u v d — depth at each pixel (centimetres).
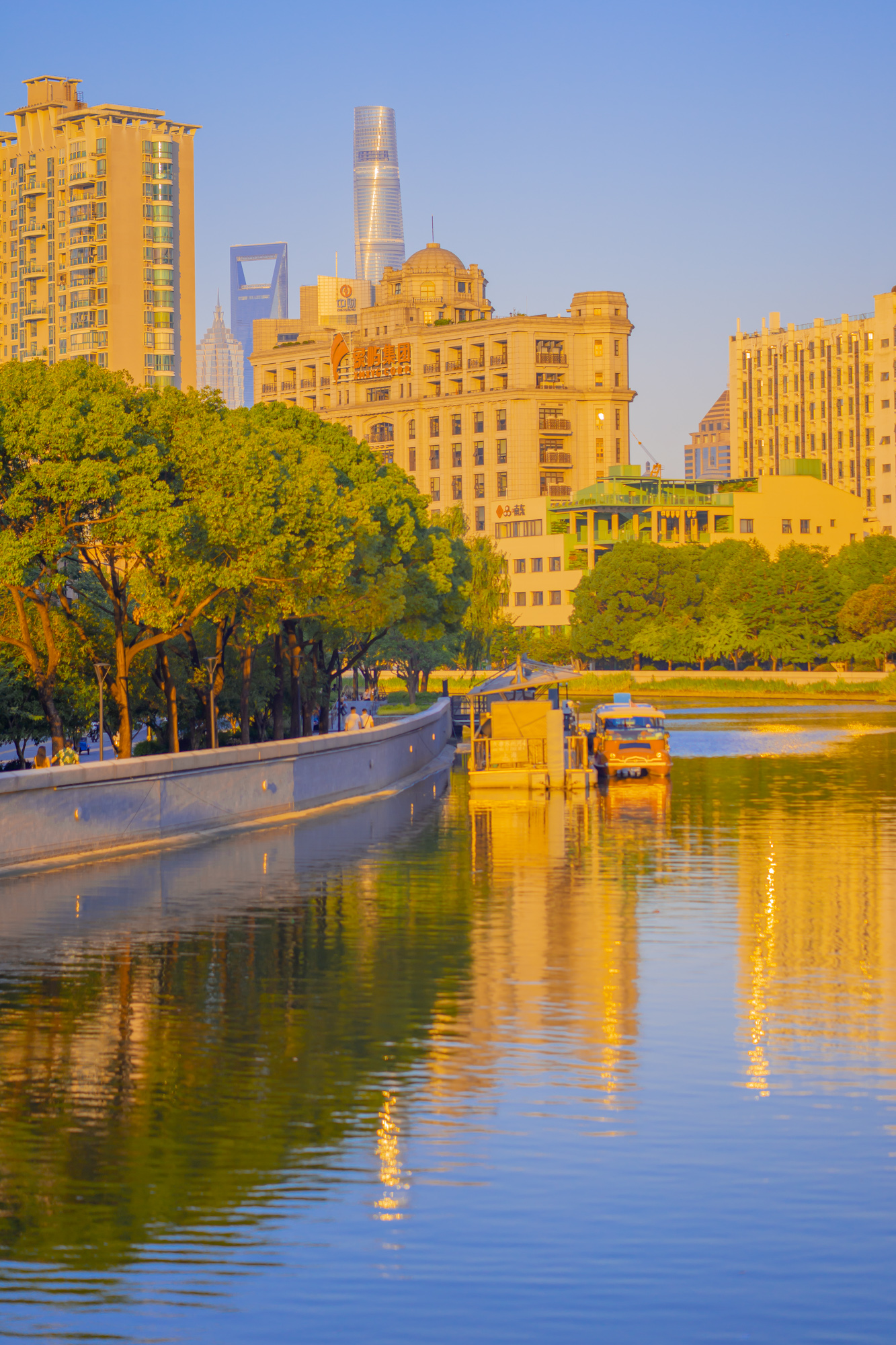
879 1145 1528
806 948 2648
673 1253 1259
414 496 10469
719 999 2239
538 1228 1310
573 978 2400
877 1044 1953
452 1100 1705
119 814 4319
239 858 4047
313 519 6256
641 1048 1939
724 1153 1504
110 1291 1192
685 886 3450
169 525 5397
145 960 2561
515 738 6581
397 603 8606
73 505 5444
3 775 3862
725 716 13938
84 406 5584
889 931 2822
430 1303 1167
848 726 12081
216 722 8044
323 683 9131
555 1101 1695
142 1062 1888
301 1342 1109
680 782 6669
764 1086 1752
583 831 4681
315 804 5759
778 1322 1134
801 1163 1473
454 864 3888
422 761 8219
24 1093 1745
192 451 5869
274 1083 1784
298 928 2889
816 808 5412
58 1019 2125
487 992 2294
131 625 6762
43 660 6419
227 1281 1207
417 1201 1377
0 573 5300
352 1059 1897
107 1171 1465
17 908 3158
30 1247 1278
